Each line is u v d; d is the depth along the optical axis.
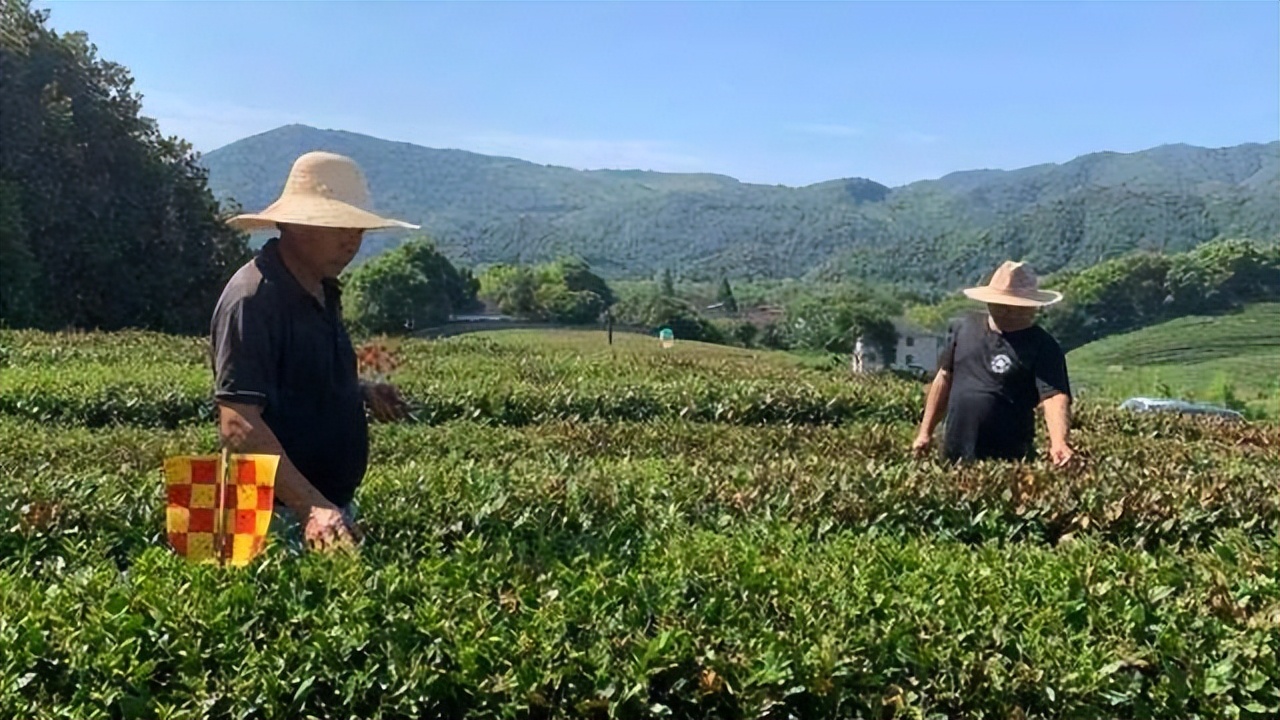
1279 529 6.37
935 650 4.45
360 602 4.37
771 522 6.22
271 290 4.73
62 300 36.12
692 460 8.96
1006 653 4.56
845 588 4.89
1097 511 6.53
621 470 7.55
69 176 36.53
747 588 4.89
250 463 4.40
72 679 4.02
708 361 21.44
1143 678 4.55
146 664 4.03
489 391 14.05
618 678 4.16
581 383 15.17
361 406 5.25
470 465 7.32
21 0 36.47
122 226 37.06
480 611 4.37
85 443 9.96
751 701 4.17
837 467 7.60
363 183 5.04
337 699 4.12
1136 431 14.27
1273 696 4.48
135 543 5.61
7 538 5.48
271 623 4.34
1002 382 7.90
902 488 6.73
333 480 5.09
